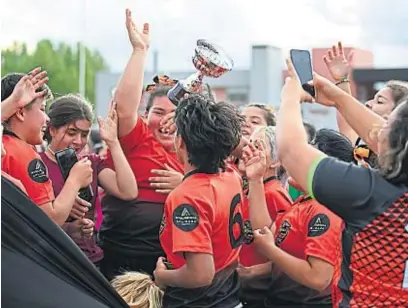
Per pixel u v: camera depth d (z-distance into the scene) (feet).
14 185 6.75
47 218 6.83
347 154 9.25
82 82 68.08
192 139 8.18
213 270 8.06
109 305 7.09
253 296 9.70
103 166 10.07
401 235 6.32
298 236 8.96
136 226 9.86
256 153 9.33
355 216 6.45
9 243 6.62
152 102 10.37
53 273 6.79
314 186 6.58
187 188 8.18
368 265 6.42
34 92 8.30
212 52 9.77
